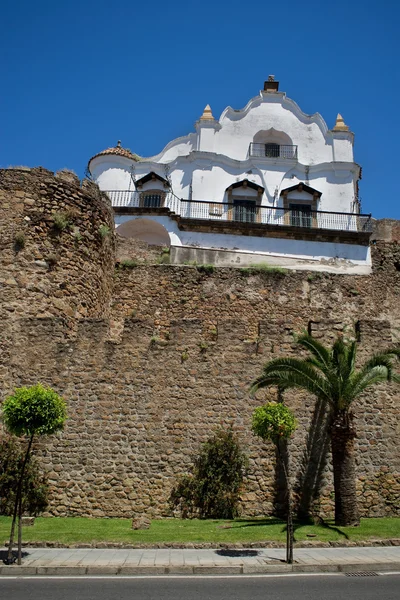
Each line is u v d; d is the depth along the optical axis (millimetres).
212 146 34969
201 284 23047
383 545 12359
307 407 16234
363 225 31375
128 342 16344
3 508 14570
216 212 31984
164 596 8305
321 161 35625
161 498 15055
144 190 33094
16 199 18094
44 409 11102
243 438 15805
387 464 16141
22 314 16938
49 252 18031
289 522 10922
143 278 22844
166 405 15875
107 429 15547
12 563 10062
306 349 17000
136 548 11633
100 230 20000
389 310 25469
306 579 9586
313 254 29469
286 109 36969
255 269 23625
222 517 14930
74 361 16156
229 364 16469
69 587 8812
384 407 16625
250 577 9695
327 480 15695
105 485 15086
